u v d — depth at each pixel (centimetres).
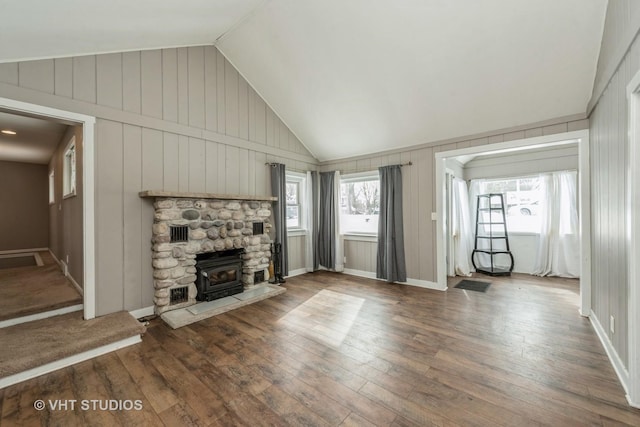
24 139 457
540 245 504
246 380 196
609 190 227
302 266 539
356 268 525
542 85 295
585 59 260
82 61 267
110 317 275
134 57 304
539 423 155
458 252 523
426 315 315
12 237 654
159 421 159
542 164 508
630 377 171
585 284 306
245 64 399
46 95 246
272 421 158
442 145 413
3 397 179
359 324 291
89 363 218
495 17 250
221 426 155
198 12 279
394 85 350
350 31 301
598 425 153
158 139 323
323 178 556
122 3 213
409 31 282
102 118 280
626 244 188
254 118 439
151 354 231
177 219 321
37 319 269
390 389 186
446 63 303
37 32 208
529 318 304
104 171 282
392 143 455
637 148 171
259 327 284
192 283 333
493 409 166
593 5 223
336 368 210
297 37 330
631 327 171
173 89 338
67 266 403
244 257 399
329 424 156
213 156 381
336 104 414
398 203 453
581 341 250
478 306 344
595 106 274
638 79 160
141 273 310
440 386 188
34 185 681
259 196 401
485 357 224
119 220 293
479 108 345
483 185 578
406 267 454
